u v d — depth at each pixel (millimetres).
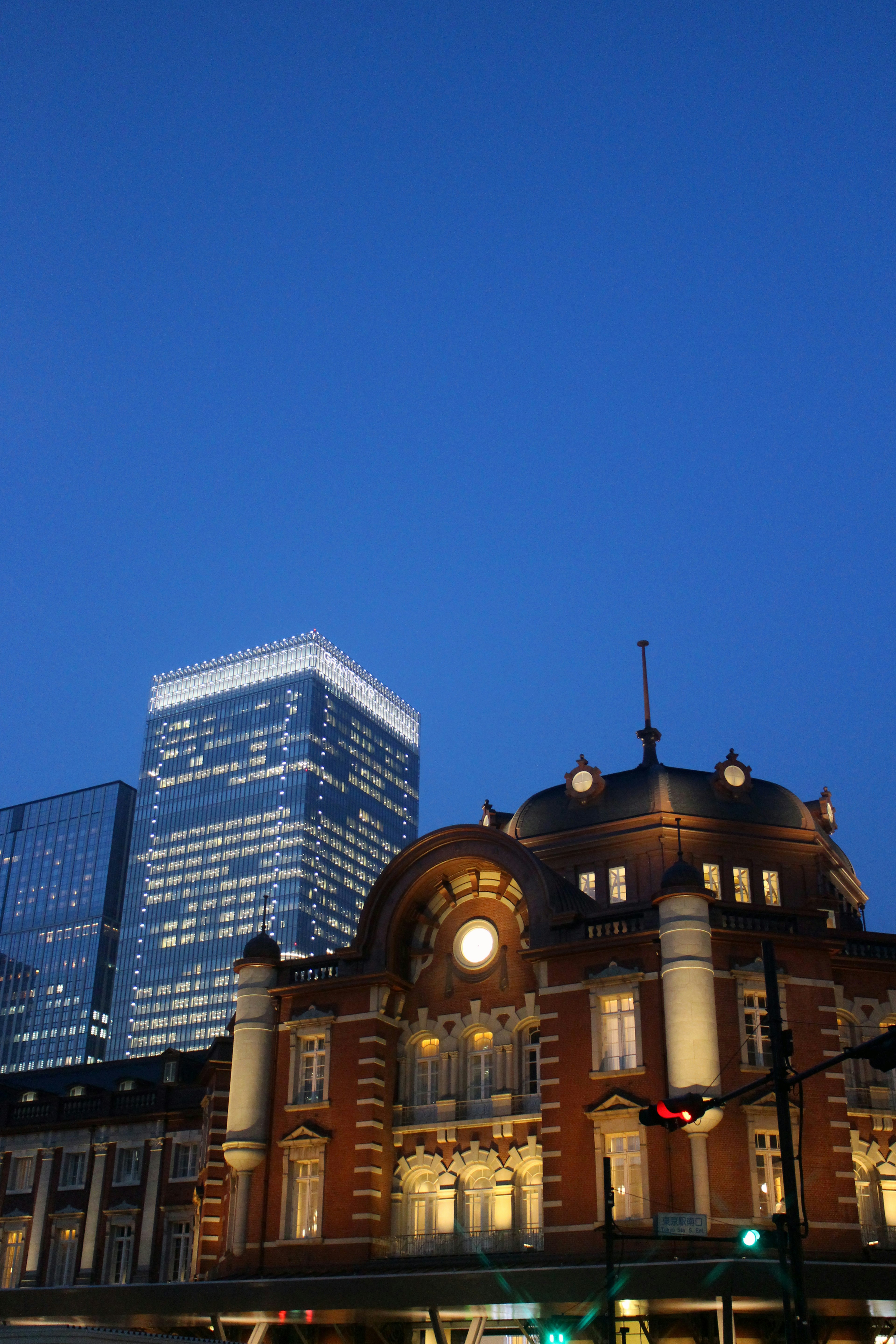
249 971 52500
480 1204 46500
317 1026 50625
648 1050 43781
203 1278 54531
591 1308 39875
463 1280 40000
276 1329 46531
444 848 51344
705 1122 41406
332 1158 48000
